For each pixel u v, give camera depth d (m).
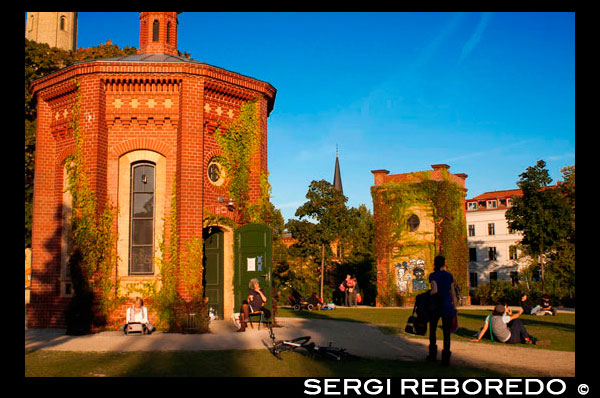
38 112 19.06
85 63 17.30
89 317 15.84
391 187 34.75
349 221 36.97
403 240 34.22
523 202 35.31
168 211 17.28
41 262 18.23
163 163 17.70
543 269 39.75
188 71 17.34
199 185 17.05
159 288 17.06
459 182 36.09
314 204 36.41
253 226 17.41
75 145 18.00
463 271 34.84
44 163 18.84
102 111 17.31
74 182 17.62
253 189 19.05
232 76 18.41
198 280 16.55
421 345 12.84
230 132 18.62
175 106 17.61
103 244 16.69
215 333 15.14
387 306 33.81
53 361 10.44
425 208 34.12
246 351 11.62
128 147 17.47
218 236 18.97
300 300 28.59
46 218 18.58
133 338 14.18
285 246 40.62
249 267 17.34
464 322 19.47
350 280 34.50
